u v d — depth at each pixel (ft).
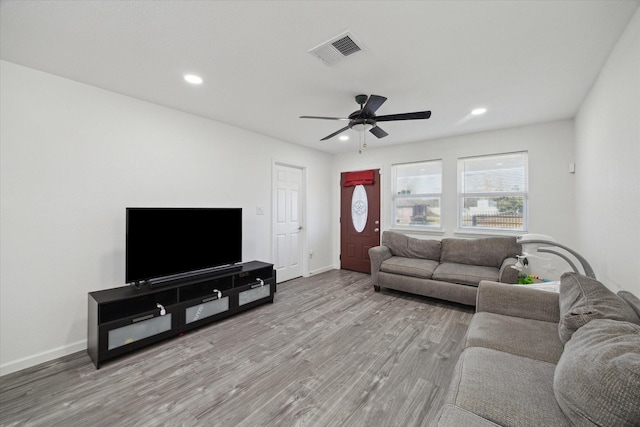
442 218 14.29
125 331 7.34
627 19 5.34
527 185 12.19
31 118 7.11
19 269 6.93
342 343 8.07
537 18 5.31
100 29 5.61
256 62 6.92
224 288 9.97
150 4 4.91
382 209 16.37
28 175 7.06
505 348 4.84
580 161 10.02
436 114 10.66
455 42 6.09
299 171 16.06
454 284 10.99
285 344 8.02
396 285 12.42
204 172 11.01
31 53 6.45
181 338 8.42
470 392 3.62
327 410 5.38
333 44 6.19
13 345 6.81
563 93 8.77
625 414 2.48
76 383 6.25
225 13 5.17
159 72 7.40
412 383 6.21
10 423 5.08
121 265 8.63
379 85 8.18
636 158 5.24
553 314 5.93
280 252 14.73
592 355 3.05
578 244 10.55
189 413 5.32
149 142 9.40
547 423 3.05
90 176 8.09
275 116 10.89
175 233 9.11
